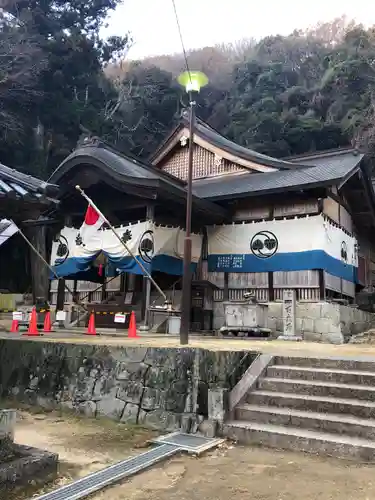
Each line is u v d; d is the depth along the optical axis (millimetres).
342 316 14375
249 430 5410
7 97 32125
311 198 14844
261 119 42688
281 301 14594
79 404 7273
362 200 18156
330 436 5070
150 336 10844
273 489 3930
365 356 6863
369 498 3717
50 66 35438
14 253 31625
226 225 16234
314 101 46094
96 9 42750
